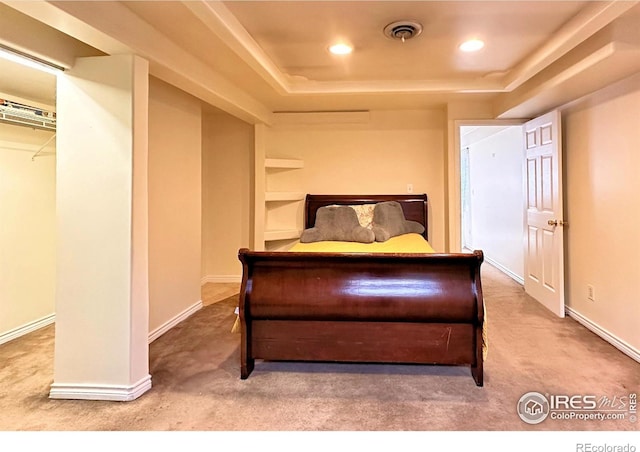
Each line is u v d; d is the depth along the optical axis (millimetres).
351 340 2359
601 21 2070
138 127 2188
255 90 3664
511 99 3680
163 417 1988
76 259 2186
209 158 4922
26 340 3080
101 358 2178
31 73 2676
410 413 2006
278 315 2381
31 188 3303
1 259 3041
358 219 4094
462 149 7707
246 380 2385
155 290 3150
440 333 2311
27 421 1958
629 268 2676
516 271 5020
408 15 2193
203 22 2090
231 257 4969
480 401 2115
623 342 2744
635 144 2594
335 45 2646
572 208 3463
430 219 4602
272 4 2064
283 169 4797
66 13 1664
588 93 3109
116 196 2158
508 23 2293
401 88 3637
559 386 2264
